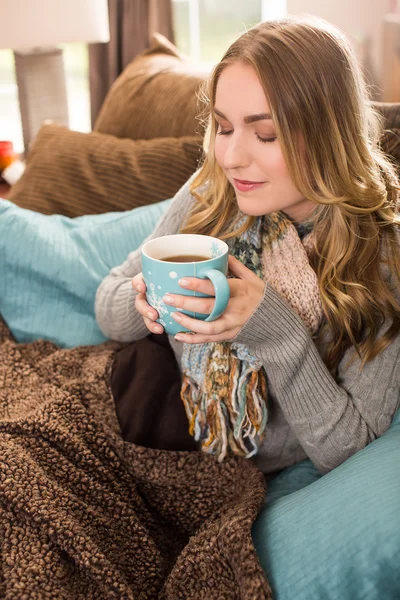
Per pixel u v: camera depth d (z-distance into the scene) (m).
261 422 1.12
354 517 0.87
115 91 2.05
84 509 1.00
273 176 0.97
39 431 1.09
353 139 1.01
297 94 0.92
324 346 1.14
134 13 2.79
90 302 1.45
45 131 1.82
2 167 2.47
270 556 0.91
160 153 1.69
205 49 3.47
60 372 1.28
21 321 1.44
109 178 1.67
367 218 1.07
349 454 1.06
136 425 1.16
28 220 1.46
